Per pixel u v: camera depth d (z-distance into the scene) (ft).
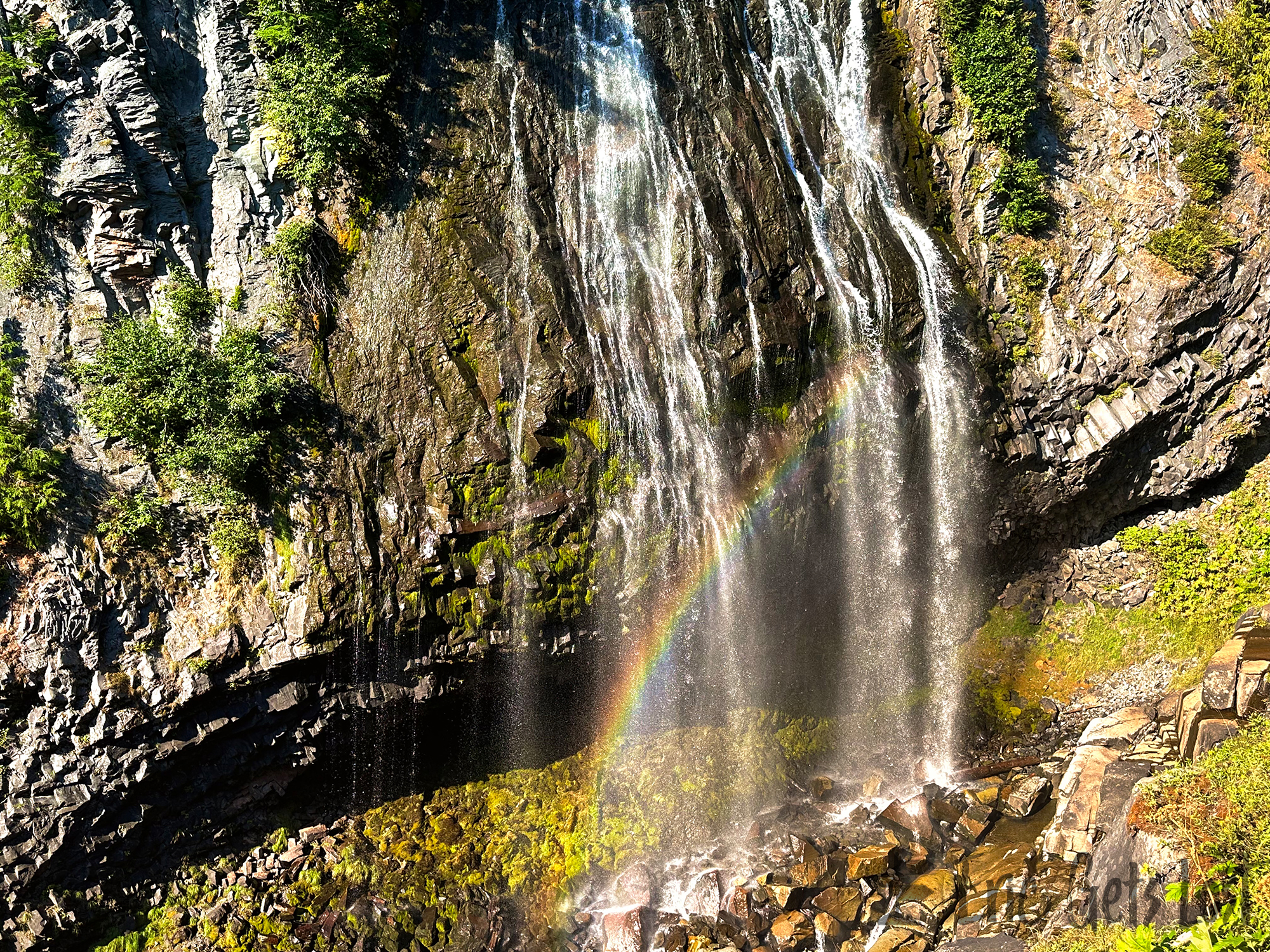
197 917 55.36
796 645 69.97
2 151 55.52
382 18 65.36
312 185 62.08
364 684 57.62
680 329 66.23
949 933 55.31
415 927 56.85
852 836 62.08
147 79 59.47
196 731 53.98
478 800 62.49
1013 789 64.39
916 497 72.13
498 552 60.44
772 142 73.00
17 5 56.54
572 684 63.98
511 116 67.72
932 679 74.23
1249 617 65.72
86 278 56.75
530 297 63.67
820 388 68.90
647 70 71.87
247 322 58.90
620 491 63.36
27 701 51.37
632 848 62.34
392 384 60.34
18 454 52.80
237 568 55.26
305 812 60.03
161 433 55.67
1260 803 43.57
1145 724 66.85
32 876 51.19
